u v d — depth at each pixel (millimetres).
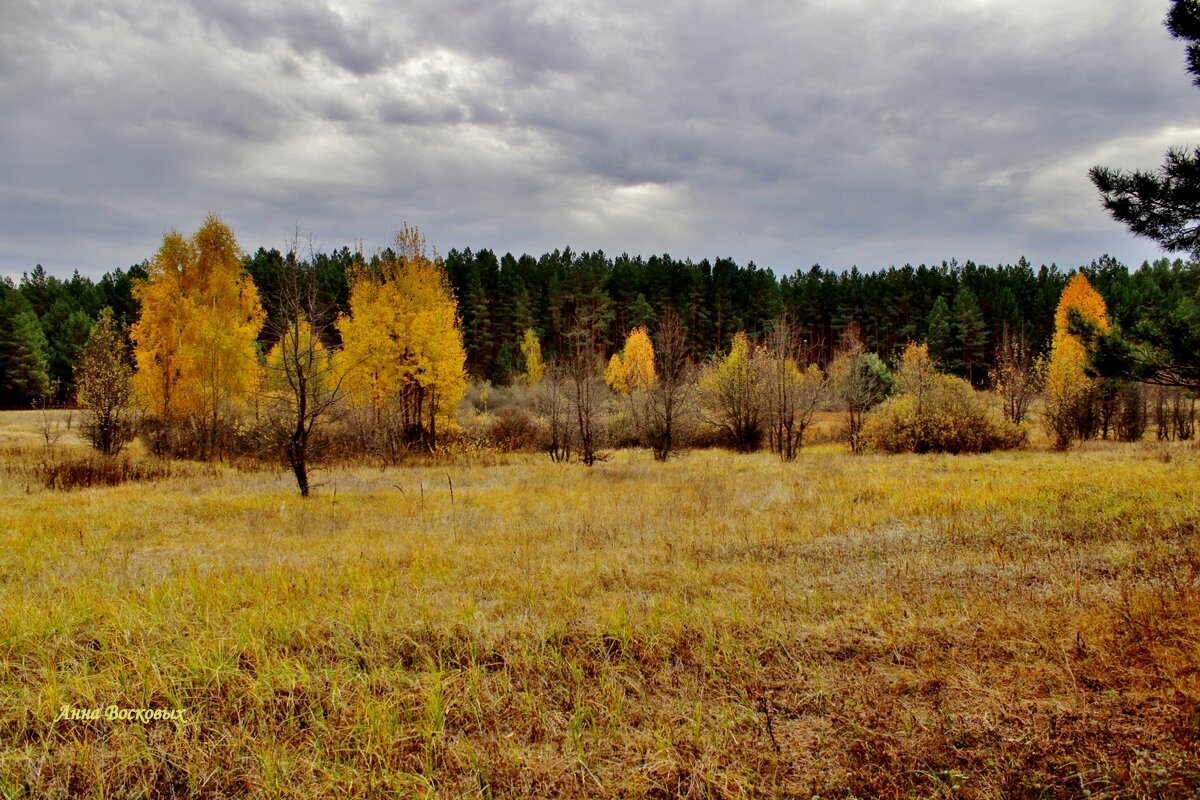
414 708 3879
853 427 24719
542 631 4809
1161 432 21281
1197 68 5062
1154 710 3447
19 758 3441
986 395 22953
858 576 6062
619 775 3293
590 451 19328
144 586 6219
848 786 3096
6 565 7332
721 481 13594
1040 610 4871
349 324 22125
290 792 3215
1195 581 5180
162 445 22078
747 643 4629
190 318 22516
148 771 3438
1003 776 3061
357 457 20688
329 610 5328
